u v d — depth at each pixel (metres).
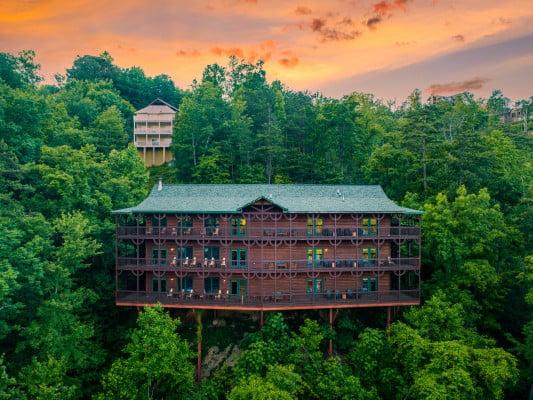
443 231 40.75
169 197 42.94
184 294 39.69
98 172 47.53
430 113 67.50
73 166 42.62
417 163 53.41
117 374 31.16
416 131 54.97
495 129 70.06
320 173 59.97
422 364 32.59
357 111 78.19
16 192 40.66
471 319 38.09
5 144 37.81
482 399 30.97
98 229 41.28
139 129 84.12
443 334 34.78
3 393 27.81
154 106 85.19
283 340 35.75
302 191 43.66
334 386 31.81
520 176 50.59
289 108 77.38
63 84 107.06
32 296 34.97
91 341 37.81
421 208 45.69
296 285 42.00
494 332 42.28
